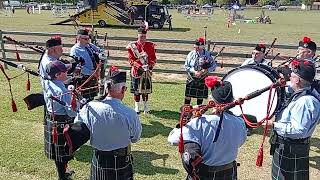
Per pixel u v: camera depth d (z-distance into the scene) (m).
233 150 2.87
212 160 2.84
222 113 2.81
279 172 3.61
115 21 25.06
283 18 41.03
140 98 7.66
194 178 2.83
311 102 3.26
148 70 6.81
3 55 10.63
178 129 2.94
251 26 28.80
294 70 3.31
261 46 5.72
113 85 3.16
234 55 10.11
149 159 5.23
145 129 6.30
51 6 48.03
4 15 36.03
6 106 7.30
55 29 22.02
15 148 5.45
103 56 5.80
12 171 4.81
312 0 70.00
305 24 31.83
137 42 6.89
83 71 5.64
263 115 4.13
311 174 4.93
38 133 6.04
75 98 3.88
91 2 7.29
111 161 3.25
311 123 3.27
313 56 5.16
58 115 4.23
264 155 5.44
